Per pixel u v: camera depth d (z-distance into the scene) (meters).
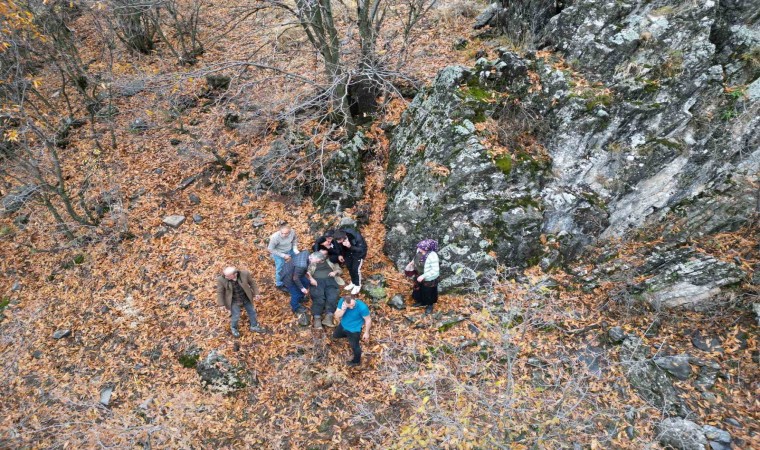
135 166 11.20
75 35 15.16
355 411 6.63
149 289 8.68
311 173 9.72
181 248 9.27
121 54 14.75
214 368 7.13
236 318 7.49
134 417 6.82
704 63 7.57
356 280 8.00
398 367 7.05
